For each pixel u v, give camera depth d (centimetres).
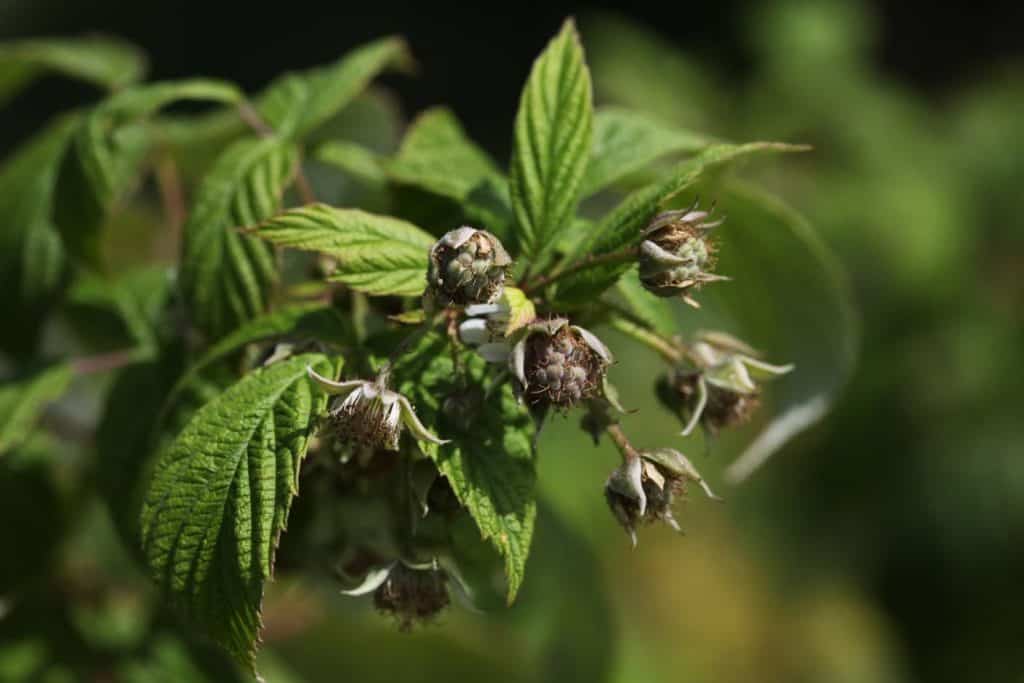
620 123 47
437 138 48
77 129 48
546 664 56
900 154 112
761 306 50
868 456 108
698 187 47
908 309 106
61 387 48
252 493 42
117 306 50
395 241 42
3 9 196
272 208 45
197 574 42
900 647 111
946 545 105
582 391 42
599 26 124
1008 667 108
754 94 120
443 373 43
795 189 111
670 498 43
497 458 42
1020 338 106
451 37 214
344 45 210
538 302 43
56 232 49
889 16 210
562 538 55
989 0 209
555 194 44
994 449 104
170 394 46
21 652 52
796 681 110
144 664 53
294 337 44
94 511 55
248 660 42
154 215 62
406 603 44
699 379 45
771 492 112
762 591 113
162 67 202
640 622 103
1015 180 110
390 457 44
